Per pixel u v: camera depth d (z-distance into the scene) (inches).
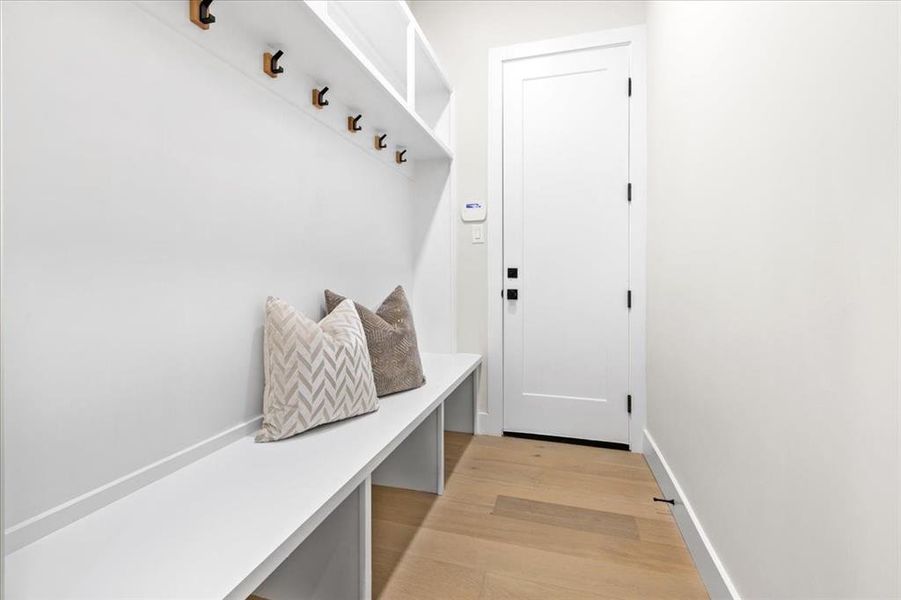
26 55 28.1
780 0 33.3
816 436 28.2
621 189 89.0
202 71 41.8
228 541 28.7
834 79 26.5
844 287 25.5
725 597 41.9
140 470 35.7
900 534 21.0
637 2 87.1
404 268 95.3
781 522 32.6
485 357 98.1
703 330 50.8
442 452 68.1
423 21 100.4
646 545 54.6
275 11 43.9
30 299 28.4
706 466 49.4
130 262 35.0
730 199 42.9
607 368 90.6
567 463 81.1
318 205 62.1
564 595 45.6
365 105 68.6
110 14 33.3
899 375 21.1
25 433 28.0
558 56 92.4
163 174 37.7
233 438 45.5
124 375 34.5
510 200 96.0
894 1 21.5
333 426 50.6
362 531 42.4
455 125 98.7
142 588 24.5
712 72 47.9
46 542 28.3
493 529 57.9
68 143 30.5
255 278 49.4
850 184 25.0
